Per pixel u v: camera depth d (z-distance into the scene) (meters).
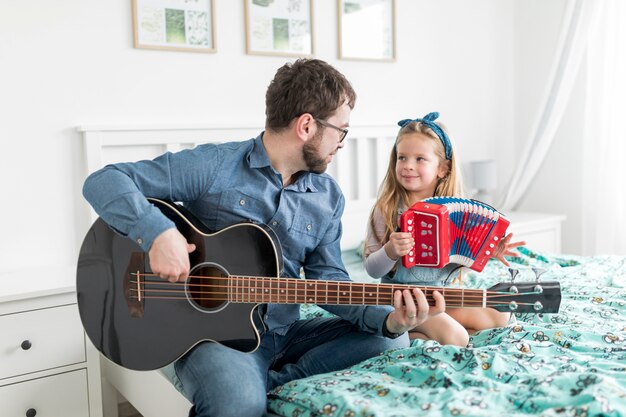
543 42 3.35
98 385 1.89
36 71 2.15
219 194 1.40
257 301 1.30
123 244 1.33
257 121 2.64
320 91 1.35
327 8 2.81
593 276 2.05
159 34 2.38
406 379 1.19
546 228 3.11
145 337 1.32
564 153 3.35
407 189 1.78
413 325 1.31
